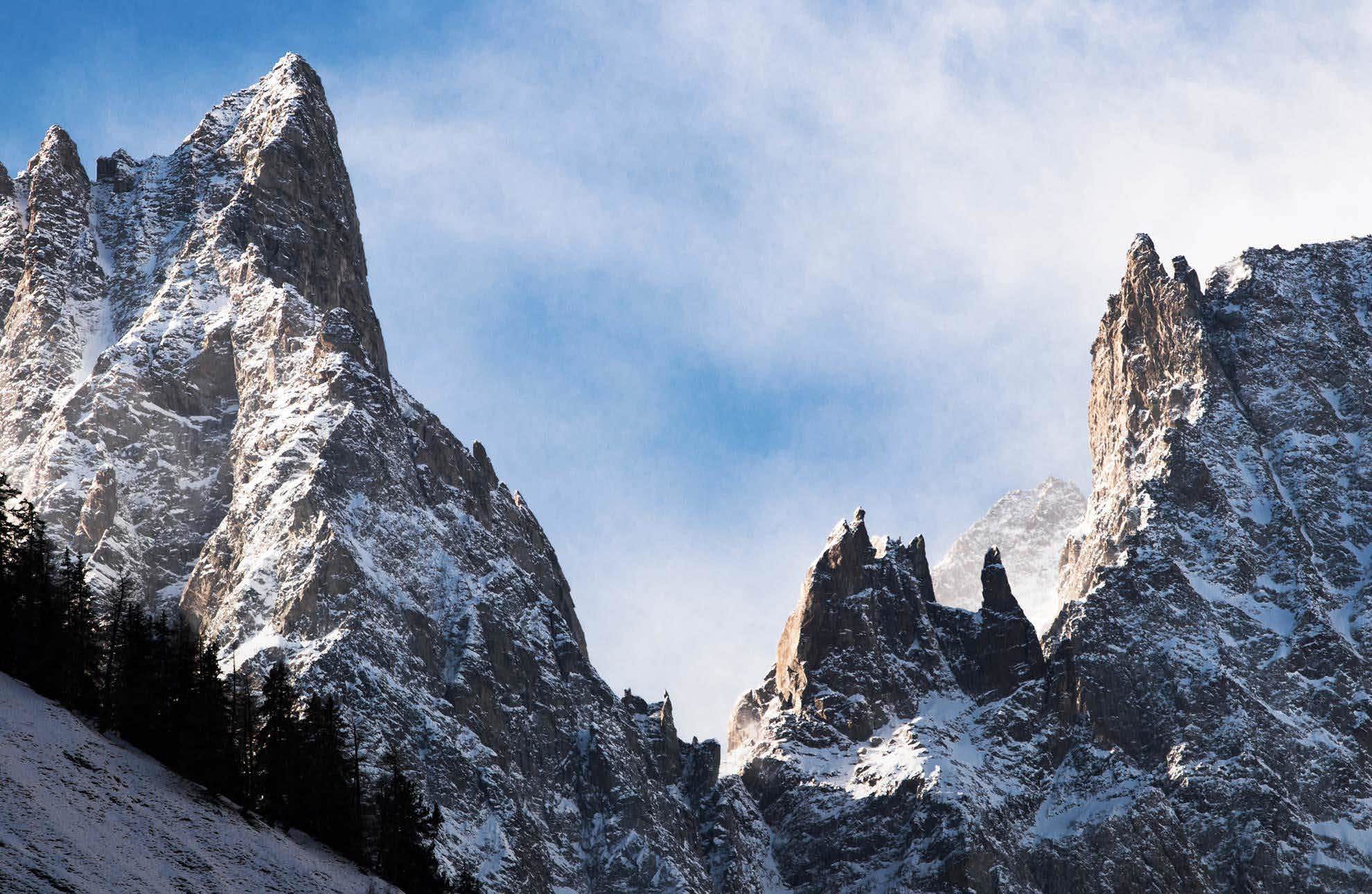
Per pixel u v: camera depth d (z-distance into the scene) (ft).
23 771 520.42
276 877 571.69
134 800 554.05
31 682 590.96
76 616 624.18
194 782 601.21
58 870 479.00
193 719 605.73
